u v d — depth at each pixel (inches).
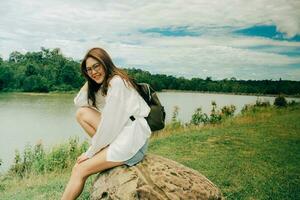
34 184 339.3
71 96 1855.3
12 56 1990.7
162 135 574.9
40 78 1982.0
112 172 161.3
